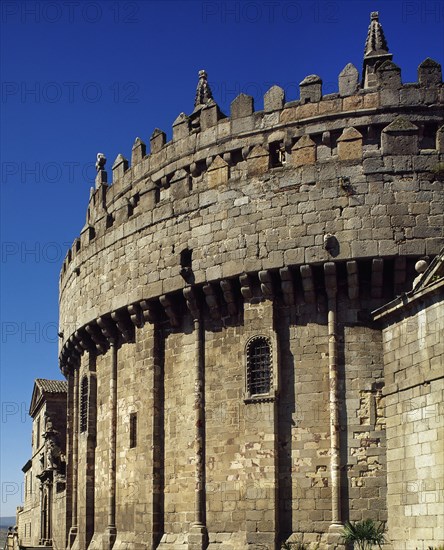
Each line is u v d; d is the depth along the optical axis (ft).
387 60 133.69
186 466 134.10
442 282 102.32
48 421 251.60
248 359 126.82
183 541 130.62
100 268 156.04
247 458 123.34
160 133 150.61
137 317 145.28
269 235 126.41
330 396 120.98
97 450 160.66
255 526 120.47
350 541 111.34
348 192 122.93
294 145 128.88
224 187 132.46
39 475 241.96
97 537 155.12
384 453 117.80
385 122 127.44
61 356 184.65
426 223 120.37
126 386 151.02
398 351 115.03
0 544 385.09
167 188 147.95
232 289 130.52
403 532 109.81
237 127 136.67
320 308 124.77
